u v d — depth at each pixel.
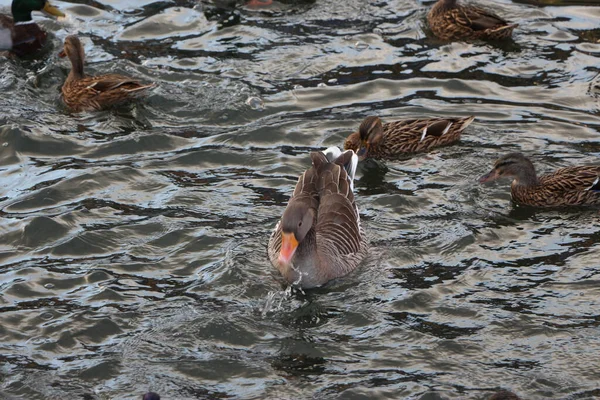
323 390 11.85
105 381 12.07
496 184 17.14
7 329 13.02
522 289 13.88
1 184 16.92
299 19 23.52
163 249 15.02
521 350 12.55
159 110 19.47
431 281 14.16
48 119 19.09
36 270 14.42
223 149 18.11
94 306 13.56
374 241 15.27
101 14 23.86
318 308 13.62
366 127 17.95
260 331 13.11
